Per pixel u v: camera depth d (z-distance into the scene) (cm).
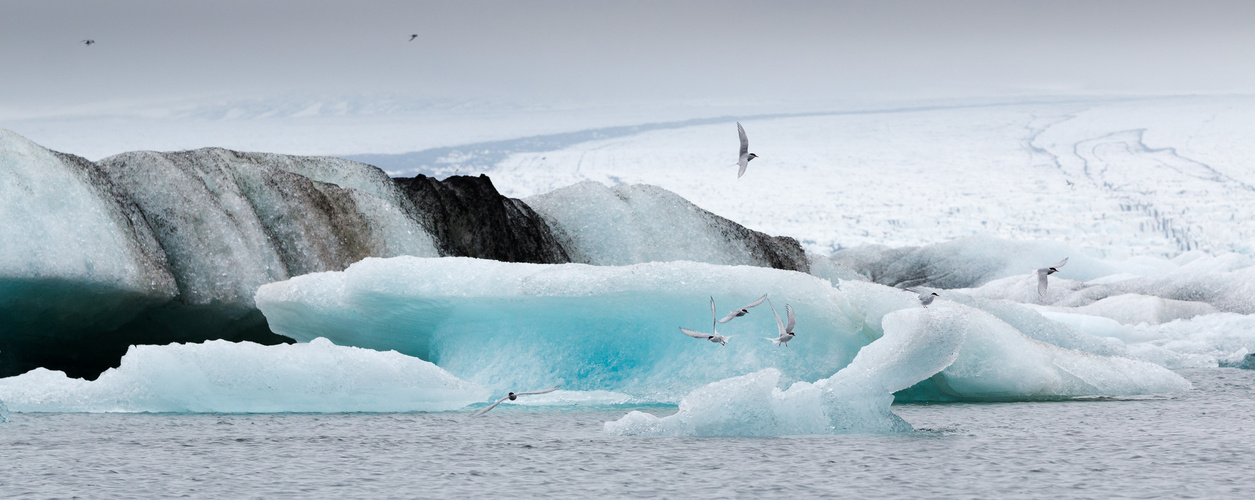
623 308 2991
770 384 2278
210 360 2719
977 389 3009
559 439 2242
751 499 1661
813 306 2878
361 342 3494
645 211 5194
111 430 2384
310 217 4250
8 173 3394
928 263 10238
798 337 2923
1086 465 1927
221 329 4006
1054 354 3127
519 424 2498
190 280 3850
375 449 2131
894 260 10500
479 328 3183
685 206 5272
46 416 2617
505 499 1664
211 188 4131
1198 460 1984
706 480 1791
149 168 4009
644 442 2177
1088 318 5434
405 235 4425
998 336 3014
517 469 1898
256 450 2119
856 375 2294
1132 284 7488
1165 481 1786
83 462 1975
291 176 4350
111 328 3762
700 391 2302
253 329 4084
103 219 3547
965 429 2383
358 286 3070
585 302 2964
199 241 3916
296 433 2350
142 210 3916
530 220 4916
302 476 1847
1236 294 6844
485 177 4912
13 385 2736
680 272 2911
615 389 3008
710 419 2270
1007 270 9881
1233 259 7425
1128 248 18200
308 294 3250
